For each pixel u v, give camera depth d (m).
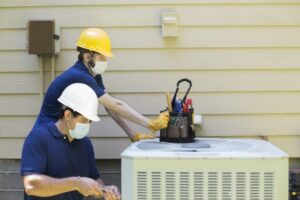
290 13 2.74
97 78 2.53
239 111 2.78
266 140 2.61
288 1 2.74
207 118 2.78
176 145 2.25
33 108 2.84
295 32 2.74
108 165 2.84
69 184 1.82
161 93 2.79
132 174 1.90
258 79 2.77
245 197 1.88
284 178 1.87
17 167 2.87
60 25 2.81
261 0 2.74
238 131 2.77
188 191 1.89
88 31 2.40
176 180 1.89
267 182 1.88
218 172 1.88
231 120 2.78
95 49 2.34
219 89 2.78
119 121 2.59
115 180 2.84
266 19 2.75
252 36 2.76
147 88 2.80
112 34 2.79
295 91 2.76
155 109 2.80
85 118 1.89
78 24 2.80
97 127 2.81
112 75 2.80
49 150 1.94
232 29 2.76
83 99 1.90
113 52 2.80
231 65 2.77
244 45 2.76
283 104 2.76
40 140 1.92
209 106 2.79
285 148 2.77
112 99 2.33
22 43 2.82
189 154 1.92
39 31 2.66
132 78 2.80
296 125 2.76
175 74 2.79
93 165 2.22
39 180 1.82
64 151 1.98
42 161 1.90
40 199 1.96
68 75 2.26
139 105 2.80
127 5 2.78
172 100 2.53
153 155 1.90
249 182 1.88
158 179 1.90
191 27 2.77
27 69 2.83
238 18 2.75
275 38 2.75
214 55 2.77
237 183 1.88
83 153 2.11
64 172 1.98
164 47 2.78
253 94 2.77
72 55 2.82
